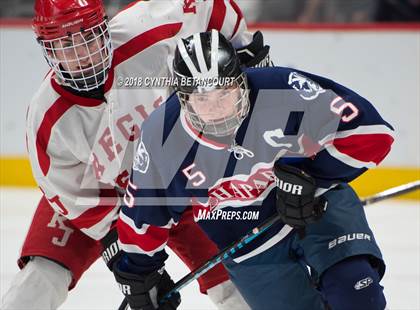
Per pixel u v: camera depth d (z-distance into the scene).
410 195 18.70
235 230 9.43
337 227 8.88
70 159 10.07
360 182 18.95
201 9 11.05
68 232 10.27
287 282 9.43
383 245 15.66
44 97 9.86
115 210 10.16
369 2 19.27
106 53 9.63
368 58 18.89
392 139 8.56
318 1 19.36
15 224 17.12
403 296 13.16
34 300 9.78
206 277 10.66
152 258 9.12
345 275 8.52
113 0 18.34
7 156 19.89
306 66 19.17
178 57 8.07
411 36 18.69
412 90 18.78
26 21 19.30
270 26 19.09
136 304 9.47
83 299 13.12
